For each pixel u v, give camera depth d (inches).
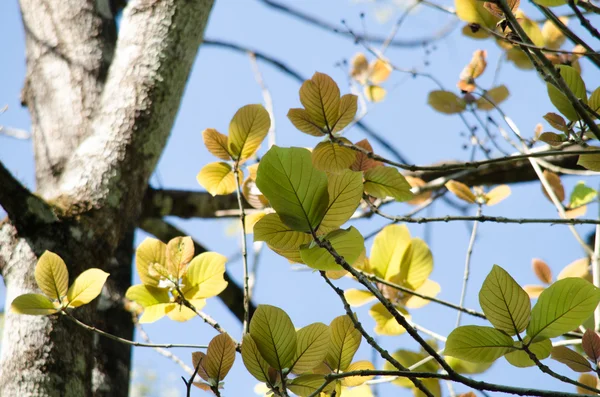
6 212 168.6
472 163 151.9
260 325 147.3
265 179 142.3
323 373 152.5
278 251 146.7
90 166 175.0
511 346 145.0
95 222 171.3
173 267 155.3
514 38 152.3
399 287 163.6
